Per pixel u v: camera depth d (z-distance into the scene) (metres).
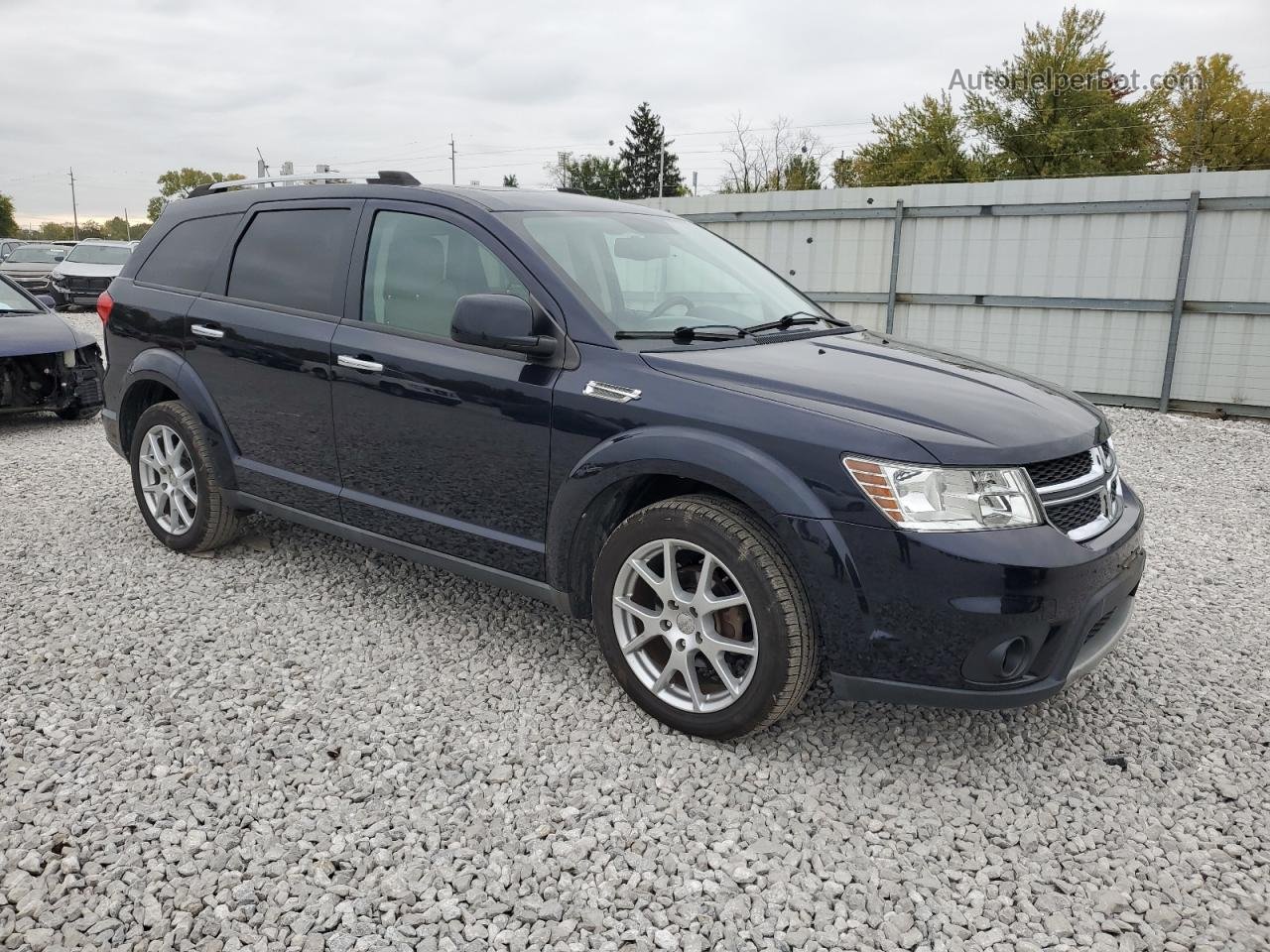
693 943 2.15
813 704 3.25
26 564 4.41
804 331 3.54
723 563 2.76
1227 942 2.19
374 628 3.79
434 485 3.49
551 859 2.43
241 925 2.16
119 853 2.39
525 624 3.86
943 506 2.53
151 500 4.61
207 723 3.02
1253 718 3.25
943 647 2.55
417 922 2.19
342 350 3.67
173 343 4.37
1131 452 7.88
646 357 3.01
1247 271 9.19
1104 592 2.71
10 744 2.88
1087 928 2.23
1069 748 3.04
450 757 2.87
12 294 8.44
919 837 2.58
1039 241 10.10
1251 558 5.01
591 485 3.00
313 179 4.16
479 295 3.02
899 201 10.74
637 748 2.94
